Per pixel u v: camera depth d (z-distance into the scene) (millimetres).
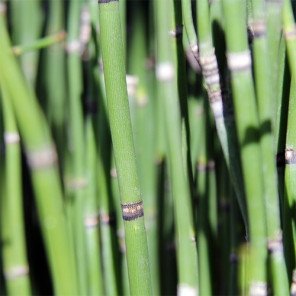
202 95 505
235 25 427
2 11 529
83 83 571
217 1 449
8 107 539
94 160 529
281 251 448
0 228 615
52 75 663
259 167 435
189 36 444
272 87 450
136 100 580
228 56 431
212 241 537
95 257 540
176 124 479
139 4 610
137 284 441
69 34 546
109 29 422
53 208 516
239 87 431
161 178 582
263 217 439
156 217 586
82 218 548
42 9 672
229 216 535
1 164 609
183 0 442
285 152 454
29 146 508
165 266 596
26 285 566
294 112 445
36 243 706
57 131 662
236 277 524
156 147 583
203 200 517
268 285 465
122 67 425
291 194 453
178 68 463
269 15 447
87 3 539
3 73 484
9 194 553
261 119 440
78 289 536
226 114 448
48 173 512
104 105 509
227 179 509
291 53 441
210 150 510
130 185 435
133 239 438
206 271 519
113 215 527
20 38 643
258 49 438
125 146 431
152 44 599
